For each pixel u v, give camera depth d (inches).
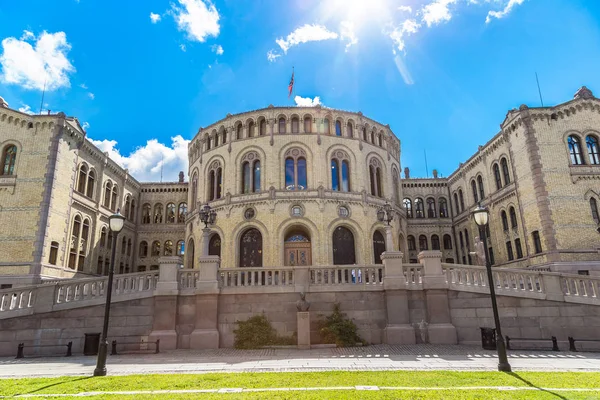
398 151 1766.7
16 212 1240.8
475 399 338.0
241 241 1378.0
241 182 1441.9
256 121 1478.8
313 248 1315.2
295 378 441.4
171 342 721.6
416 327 750.5
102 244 1611.7
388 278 765.3
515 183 1380.4
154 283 773.9
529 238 1300.4
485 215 560.1
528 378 429.7
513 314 746.8
